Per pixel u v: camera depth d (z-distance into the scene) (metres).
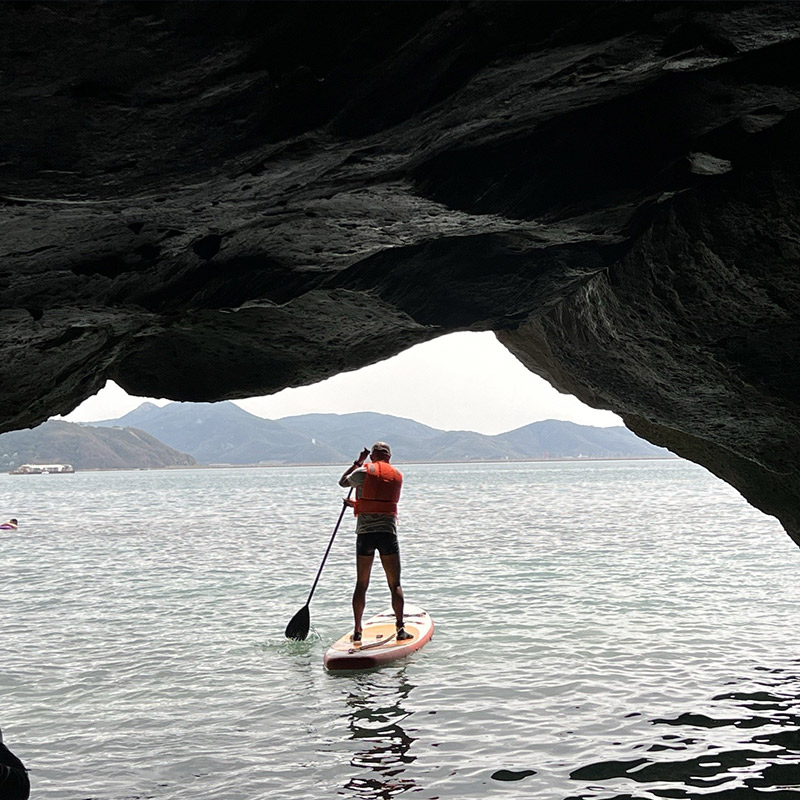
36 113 2.65
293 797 6.11
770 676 8.75
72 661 10.03
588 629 11.04
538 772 6.41
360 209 4.64
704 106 4.29
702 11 3.14
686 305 5.75
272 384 7.71
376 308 6.48
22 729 7.60
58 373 5.63
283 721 7.79
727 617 11.66
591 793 6.01
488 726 7.46
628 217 5.49
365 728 7.52
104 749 7.10
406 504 48.34
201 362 7.36
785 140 4.68
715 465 8.98
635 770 6.40
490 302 6.36
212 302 5.30
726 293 5.54
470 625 11.51
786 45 3.85
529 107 3.73
